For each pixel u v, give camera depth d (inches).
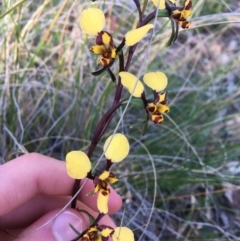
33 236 6.0
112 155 4.7
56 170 6.7
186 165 9.7
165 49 10.8
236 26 13.1
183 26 4.6
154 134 10.1
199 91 10.7
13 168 6.5
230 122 11.5
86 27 4.4
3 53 8.5
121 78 4.6
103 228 4.8
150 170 9.5
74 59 9.8
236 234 9.9
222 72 11.3
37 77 9.9
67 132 9.7
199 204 10.1
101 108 9.1
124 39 4.3
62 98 10.1
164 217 9.9
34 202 7.2
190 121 10.2
